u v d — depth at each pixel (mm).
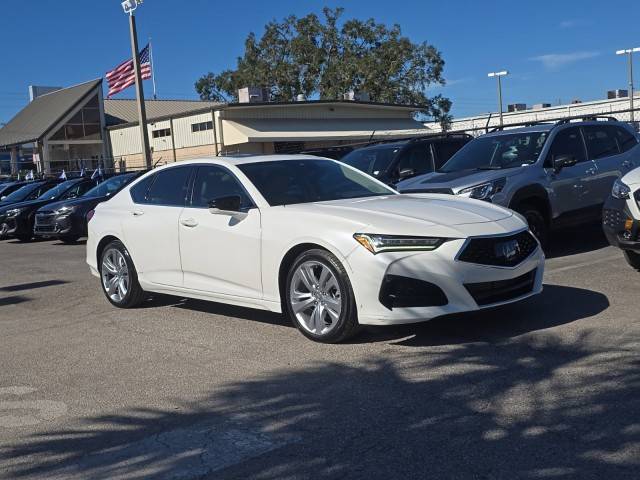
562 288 7105
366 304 5316
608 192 9844
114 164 46250
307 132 39000
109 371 5469
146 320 7125
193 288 6789
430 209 5785
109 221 7730
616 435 3672
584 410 4020
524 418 3971
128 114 51969
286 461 3648
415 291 5227
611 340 5266
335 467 3541
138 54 23297
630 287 6961
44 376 5461
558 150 9453
